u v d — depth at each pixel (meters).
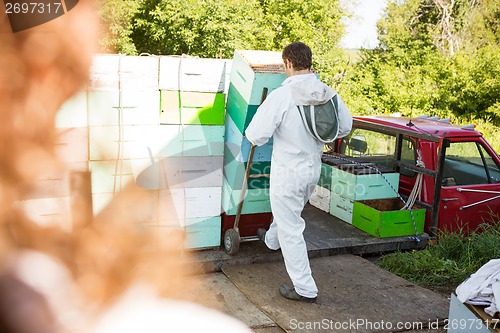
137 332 0.53
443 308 4.20
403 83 14.84
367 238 5.41
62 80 0.47
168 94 4.31
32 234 0.48
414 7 17.73
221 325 0.61
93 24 0.49
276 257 4.87
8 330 0.46
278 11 13.72
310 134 4.02
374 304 4.19
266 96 4.34
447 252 5.32
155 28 12.01
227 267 4.68
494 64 14.58
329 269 4.84
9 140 0.46
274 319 3.87
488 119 13.80
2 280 0.46
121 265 0.54
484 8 17.34
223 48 12.05
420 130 5.81
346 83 14.19
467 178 5.84
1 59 0.45
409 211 5.46
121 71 4.13
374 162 6.29
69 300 0.50
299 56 4.04
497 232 5.53
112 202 0.56
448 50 17.03
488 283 3.31
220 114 4.52
